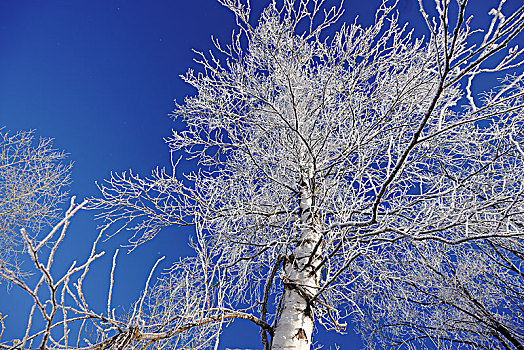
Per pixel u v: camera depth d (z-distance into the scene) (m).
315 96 5.32
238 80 5.12
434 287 5.32
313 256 3.88
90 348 2.16
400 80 4.49
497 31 1.84
